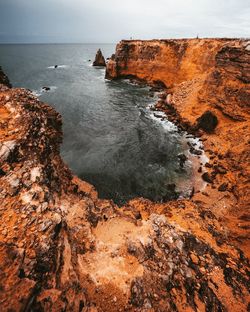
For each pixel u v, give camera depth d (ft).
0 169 25.08
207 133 95.09
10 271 15.72
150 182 69.82
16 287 14.84
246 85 84.84
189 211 42.63
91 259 23.35
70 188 35.04
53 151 35.83
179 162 79.82
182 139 95.71
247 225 46.57
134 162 79.92
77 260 22.21
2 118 32.09
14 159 26.76
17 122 31.58
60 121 44.86
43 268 17.65
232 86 89.10
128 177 72.02
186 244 29.50
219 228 40.11
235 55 88.02
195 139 94.99
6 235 18.93
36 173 25.73
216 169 71.82
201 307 22.70
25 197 22.67
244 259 32.14
